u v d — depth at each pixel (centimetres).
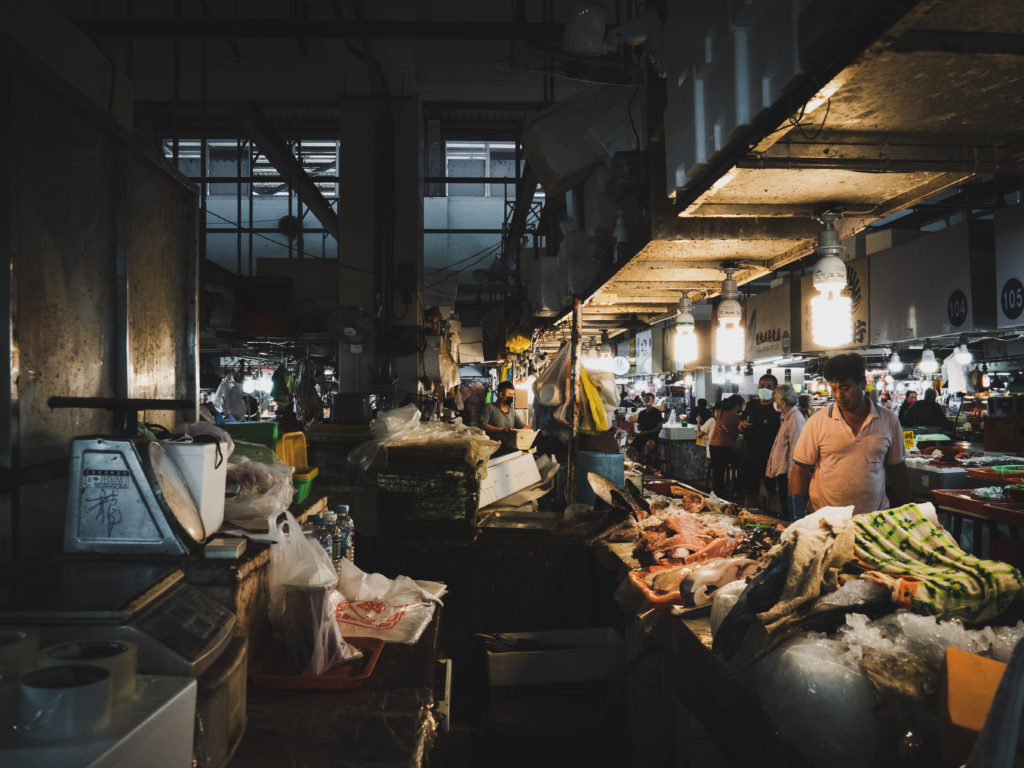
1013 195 934
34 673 99
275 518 204
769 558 204
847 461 359
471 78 948
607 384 496
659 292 505
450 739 325
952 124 212
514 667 306
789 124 199
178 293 310
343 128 911
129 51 710
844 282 286
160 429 261
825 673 159
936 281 665
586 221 495
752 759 177
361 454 404
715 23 227
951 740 137
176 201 308
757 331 1027
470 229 2047
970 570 201
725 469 1048
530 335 974
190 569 179
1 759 90
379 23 602
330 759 147
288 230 1952
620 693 294
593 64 386
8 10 190
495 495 462
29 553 197
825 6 158
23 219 197
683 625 231
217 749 134
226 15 786
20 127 195
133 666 110
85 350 233
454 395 1191
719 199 284
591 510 430
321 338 948
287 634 187
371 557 391
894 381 1359
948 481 652
